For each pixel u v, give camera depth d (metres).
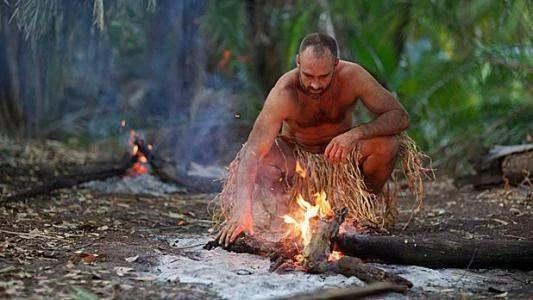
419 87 15.73
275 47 17.89
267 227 7.84
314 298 5.55
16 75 16.81
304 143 8.26
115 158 14.92
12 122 17.14
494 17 15.70
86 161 14.54
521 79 15.51
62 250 7.48
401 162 8.56
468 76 15.52
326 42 7.20
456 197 11.79
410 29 16.27
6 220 8.94
